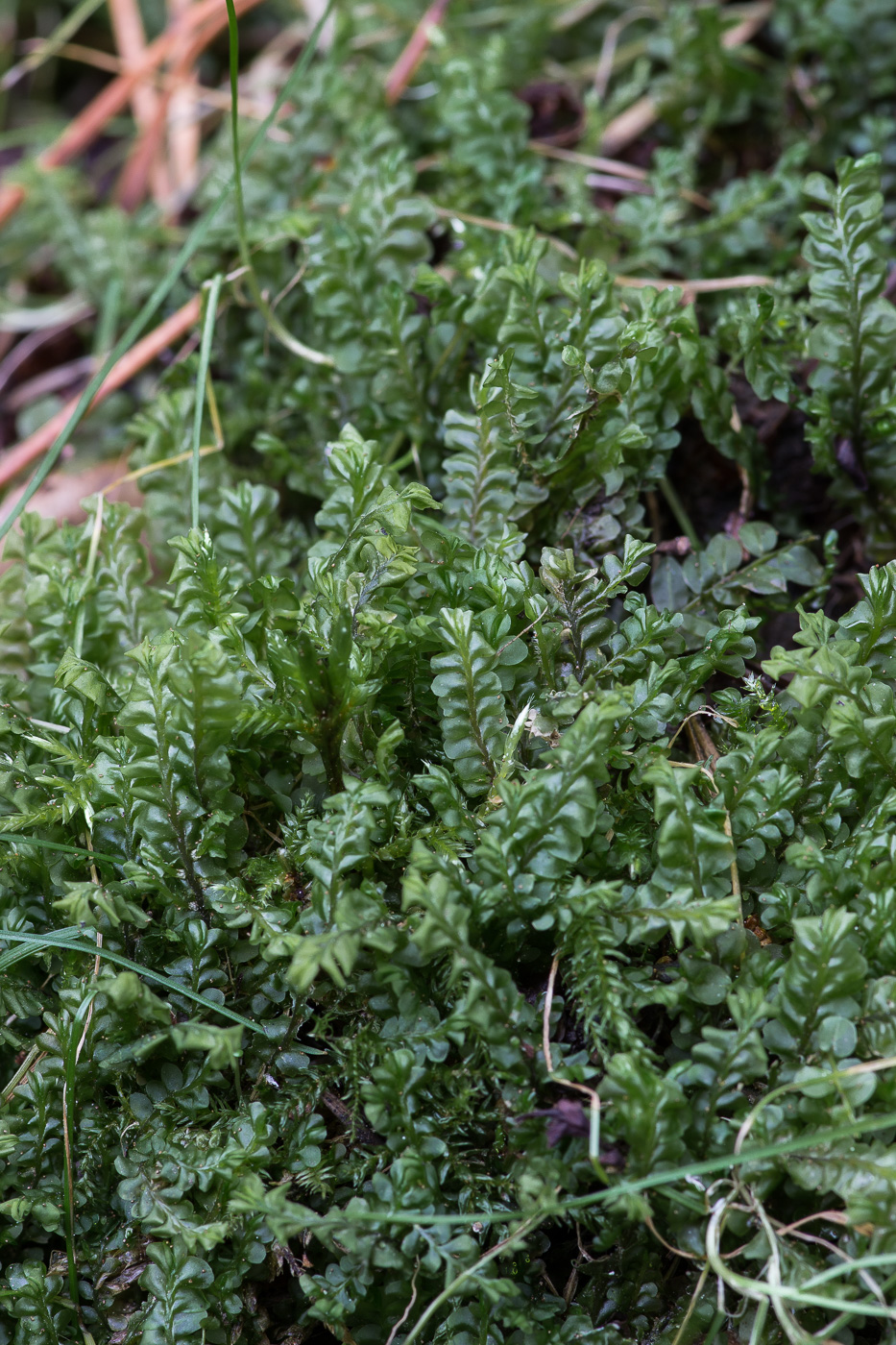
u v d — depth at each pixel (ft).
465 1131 1.34
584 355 1.41
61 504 1.53
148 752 1.36
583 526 1.42
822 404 1.42
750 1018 1.32
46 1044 1.37
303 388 1.48
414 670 1.38
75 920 1.36
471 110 1.52
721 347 1.45
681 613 1.40
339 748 1.36
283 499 1.50
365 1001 1.36
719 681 1.42
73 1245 1.35
